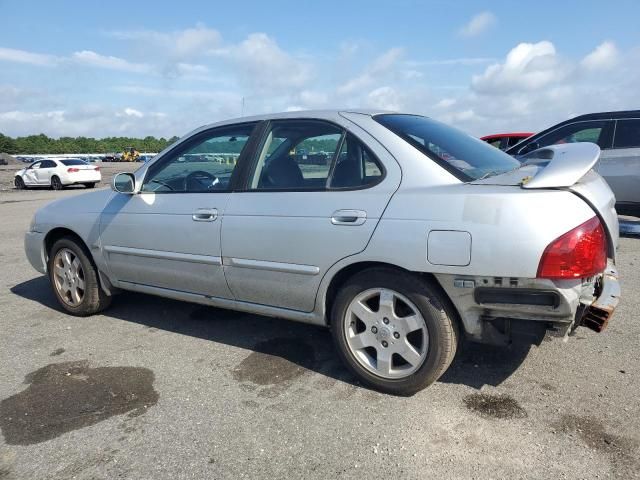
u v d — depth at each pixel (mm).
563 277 2490
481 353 3572
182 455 2570
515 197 2582
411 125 3354
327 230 3072
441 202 2750
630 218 8555
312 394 3129
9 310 4895
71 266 4629
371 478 2355
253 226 3379
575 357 3473
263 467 2459
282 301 3410
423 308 2875
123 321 4500
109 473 2455
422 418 2818
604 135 7719
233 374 3430
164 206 3893
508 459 2445
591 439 2570
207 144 3873
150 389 3256
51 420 2924
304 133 3418
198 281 3771
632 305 4453
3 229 10133
